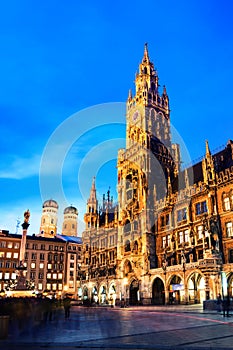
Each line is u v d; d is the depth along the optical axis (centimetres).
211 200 5703
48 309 3088
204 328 2062
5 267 11275
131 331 1977
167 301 5916
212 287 4847
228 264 4888
